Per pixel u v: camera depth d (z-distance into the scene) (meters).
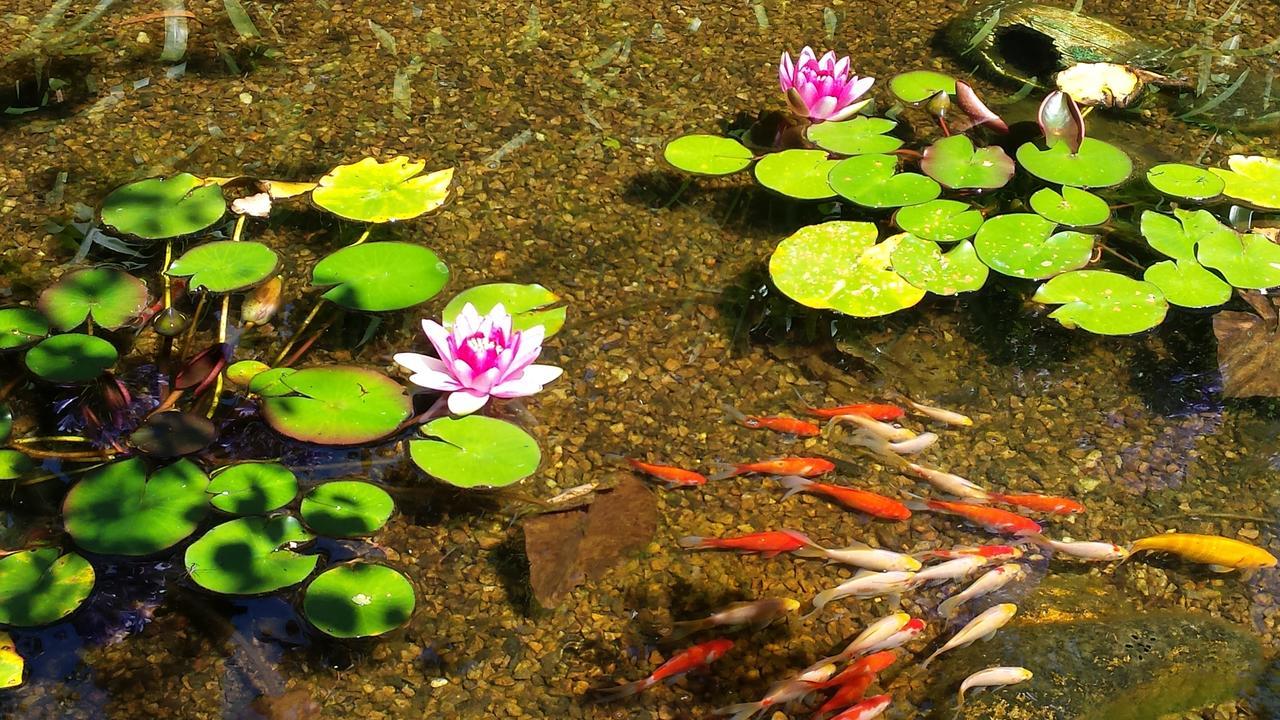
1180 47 4.23
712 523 2.58
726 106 3.82
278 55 3.87
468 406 2.58
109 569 2.36
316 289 3.02
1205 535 2.55
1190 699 2.29
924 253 3.19
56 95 3.61
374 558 2.44
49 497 2.45
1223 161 3.69
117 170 3.33
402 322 2.97
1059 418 2.90
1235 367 2.96
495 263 3.16
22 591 2.19
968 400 2.93
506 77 3.86
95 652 2.23
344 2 4.16
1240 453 2.82
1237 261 3.21
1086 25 4.23
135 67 3.76
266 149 3.46
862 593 2.45
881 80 3.98
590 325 3.03
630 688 2.25
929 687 2.29
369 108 3.66
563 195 3.41
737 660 2.32
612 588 2.43
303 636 2.29
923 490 2.71
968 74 4.05
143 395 2.67
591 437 2.75
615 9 4.26
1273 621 2.46
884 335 3.09
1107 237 3.38
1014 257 3.19
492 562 2.46
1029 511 2.65
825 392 2.91
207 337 2.87
